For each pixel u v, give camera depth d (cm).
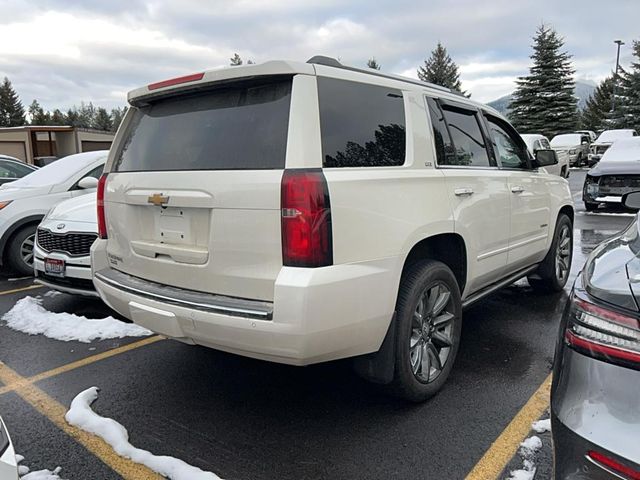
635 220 258
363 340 254
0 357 386
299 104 237
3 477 168
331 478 238
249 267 238
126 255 307
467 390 320
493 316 461
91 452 263
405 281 286
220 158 254
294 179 225
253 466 248
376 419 289
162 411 303
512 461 248
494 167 386
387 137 281
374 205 253
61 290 477
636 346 156
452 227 312
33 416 300
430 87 335
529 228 432
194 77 266
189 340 265
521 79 3709
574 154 2355
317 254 226
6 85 6412
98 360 379
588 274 193
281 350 230
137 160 304
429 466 246
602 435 156
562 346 184
